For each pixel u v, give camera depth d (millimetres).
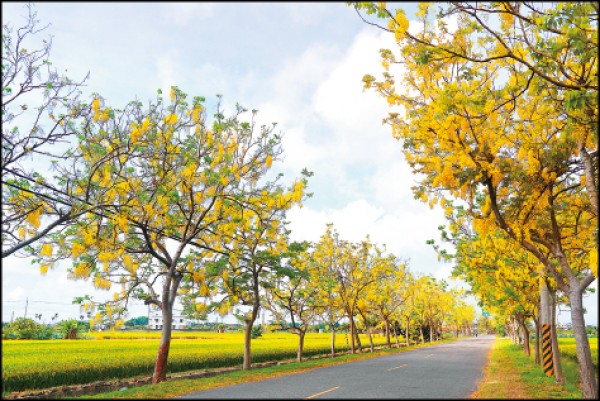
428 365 17641
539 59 7918
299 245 17891
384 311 37562
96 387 15109
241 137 15062
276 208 15891
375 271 28156
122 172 12648
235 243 16562
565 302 17016
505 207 11297
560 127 10078
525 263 13664
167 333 13695
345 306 27703
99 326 13594
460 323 77375
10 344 27469
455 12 8141
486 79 9906
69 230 12062
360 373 14273
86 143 11891
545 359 12617
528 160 10078
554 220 10438
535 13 7691
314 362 19125
